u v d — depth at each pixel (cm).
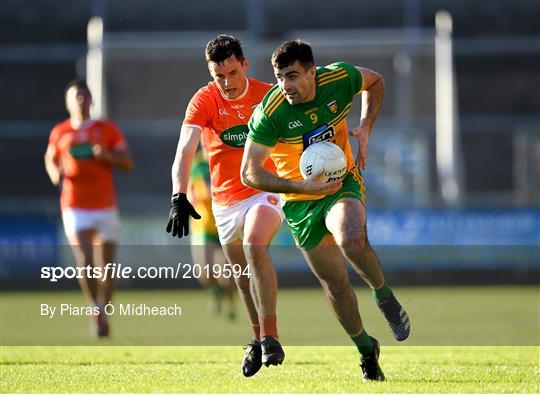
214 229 5144
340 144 2380
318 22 8938
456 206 7631
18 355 3162
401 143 8125
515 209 7600
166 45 8606
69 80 8875
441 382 2281
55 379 2416
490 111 8819
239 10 8962
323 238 2320
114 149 4316
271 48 8356
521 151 8181
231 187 2578
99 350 3384
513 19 8981
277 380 2369
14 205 7750
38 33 8775
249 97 2536
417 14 8838
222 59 2430
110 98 8750
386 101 8688
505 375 2447
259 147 2277
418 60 8594
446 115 8256
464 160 8319
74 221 4231
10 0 8875
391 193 8069
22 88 8825
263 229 2425
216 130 2559
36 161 8431
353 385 2214
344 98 2327
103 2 8925
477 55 8844
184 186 2430
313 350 3375
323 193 2219
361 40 8594
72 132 4266
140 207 7819
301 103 2273
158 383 2309
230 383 2298
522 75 8844
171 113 8800
